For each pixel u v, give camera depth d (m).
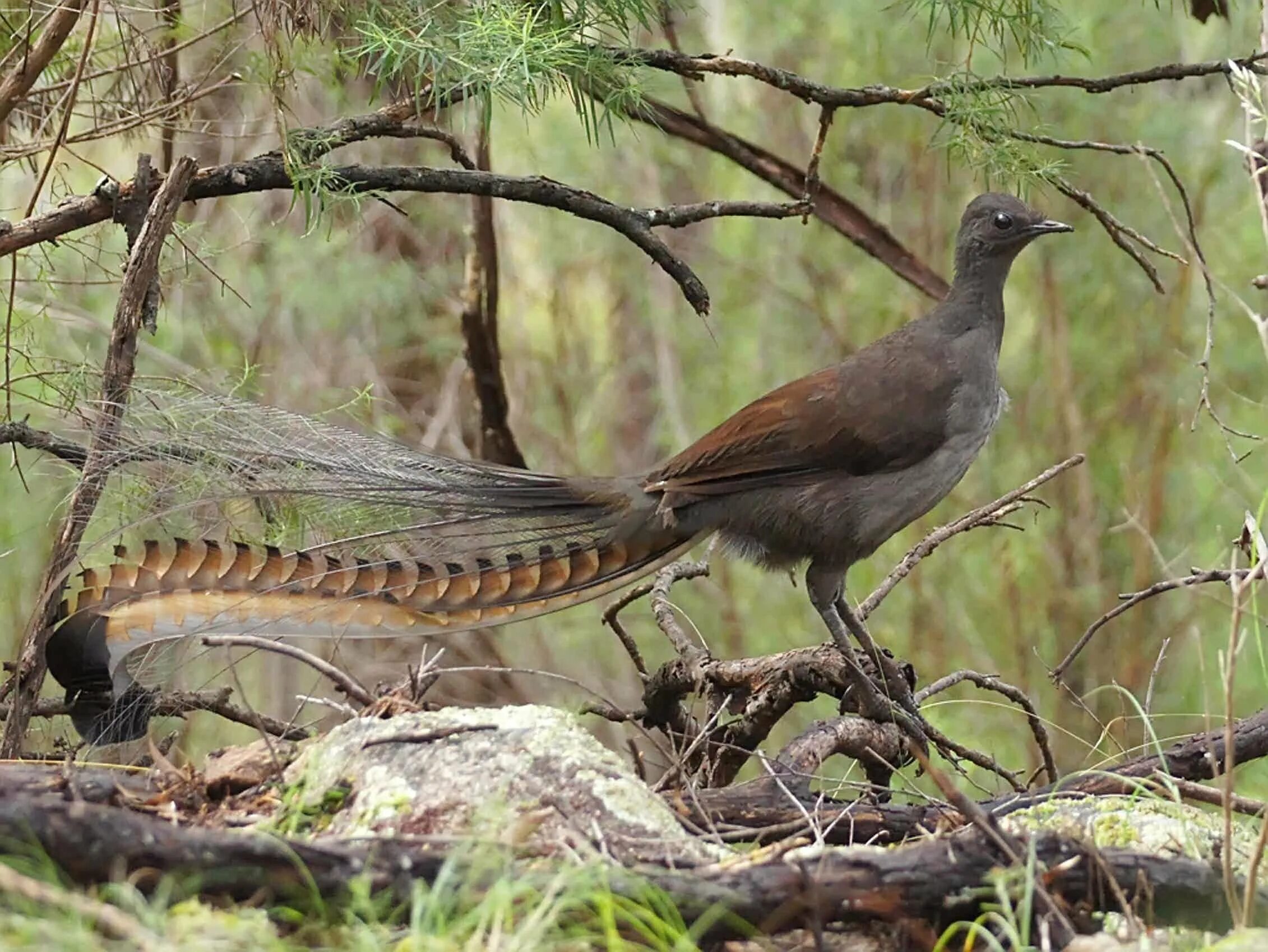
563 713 7.73
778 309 20.45
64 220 10.14
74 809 5.85
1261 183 9.14
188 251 11.25
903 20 15.58
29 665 9.07
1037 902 6.19
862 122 18.00
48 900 5.56
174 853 5.87
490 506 9.84
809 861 6.37
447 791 7.15
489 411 15.23
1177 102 17.48
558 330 20.39
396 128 10.73
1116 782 8.45
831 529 10.59
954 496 18.58
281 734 9.76
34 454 14.05
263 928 5.79
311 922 5.96
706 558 11.05
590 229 19.59
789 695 9.81
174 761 12.27
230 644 8.72
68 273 14.12
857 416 10.51
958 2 11.04
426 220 16.67
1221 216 18.11
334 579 9.21
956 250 11.12
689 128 13.15
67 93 11.51
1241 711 16.45
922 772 8.68
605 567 10.28
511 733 7.46
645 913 5.98
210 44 13.25
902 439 10.54
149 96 12.48
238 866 5.90
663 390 20.16
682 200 20.27
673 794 8.20
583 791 7.14
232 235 15.86
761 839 7.66
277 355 16.14
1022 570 17.80
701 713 12.53
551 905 5.93
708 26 19.23
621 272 20.27
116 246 14.01
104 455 9.20
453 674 17.28
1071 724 17.12
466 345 15.02
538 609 9.84
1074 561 18.11
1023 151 11.42
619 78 10.48
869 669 10.46
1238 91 10.28
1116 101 17.48
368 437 9.70
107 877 5.84
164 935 5.63
